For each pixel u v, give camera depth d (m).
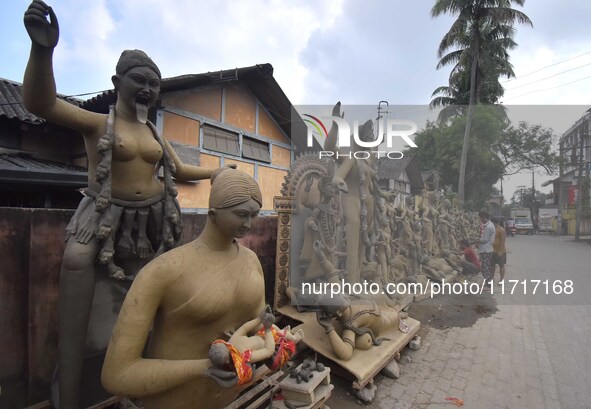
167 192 2.22
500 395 3.02
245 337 1.26
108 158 1.89
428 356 3.72
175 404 1.37
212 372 1.17
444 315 4.71
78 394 1.93
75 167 6.21
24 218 2.12
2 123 5.85
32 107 1.73
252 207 1.38
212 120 6.63
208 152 6.53
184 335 1.37
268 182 7.89
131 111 2.08
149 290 1.27
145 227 2.15
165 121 5.86
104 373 1.23
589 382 3.21
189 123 6.24
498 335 4.18
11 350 2.07
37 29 1.55
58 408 1.99
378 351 3.21
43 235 2.20
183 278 1.32
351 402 2.92
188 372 1.21
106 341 2.18
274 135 8.09
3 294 2.03
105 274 2.14
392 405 2.89
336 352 3.00
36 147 6.27
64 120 1.86
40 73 1.63
